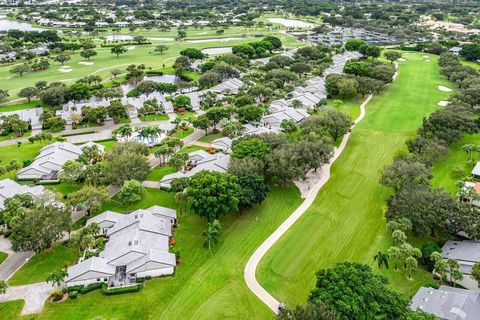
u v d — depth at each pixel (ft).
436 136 517.96
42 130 626.23
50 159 492.54
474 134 589.73
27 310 291.58
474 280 302.86
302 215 407.03
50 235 343.87
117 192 452.76
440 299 280.10
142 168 456.04
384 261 320.29
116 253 334.65
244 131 590.14
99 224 377.50
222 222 396.16
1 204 402.52
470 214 357.61
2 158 526.98
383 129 622.13
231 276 326.03
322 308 241.96
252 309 293.23
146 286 315.99
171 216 392.47
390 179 418.51
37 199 396.16
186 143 575.38
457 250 336.08
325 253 352.69
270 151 469.16
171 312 291.17
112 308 294.05
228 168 440.04
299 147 465.06
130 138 582.35
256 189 402.93
